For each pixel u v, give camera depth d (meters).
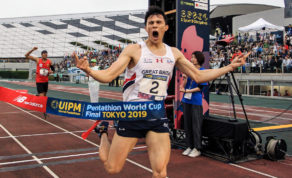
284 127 7.23
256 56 18.80
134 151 4.34
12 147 4.42
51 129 6.10
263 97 18.06
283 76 16.77
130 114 1.90
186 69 2.04
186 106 4.21
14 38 53.38
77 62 1.56
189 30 4.61
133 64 1.87
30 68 43.59
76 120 7.51
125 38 48.03
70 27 52.81
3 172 3.25
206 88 4.79
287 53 16.88
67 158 3.88
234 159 3.83
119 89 24.14
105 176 3.19
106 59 36.47
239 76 19.66
